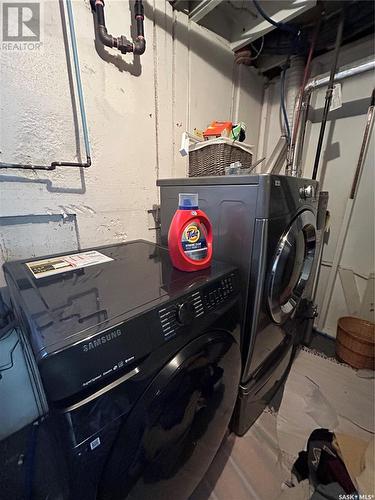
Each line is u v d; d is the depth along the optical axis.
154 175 1.43
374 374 1.54
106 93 1.14
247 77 1.92
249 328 0.97
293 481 0.95
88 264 0.87
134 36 1.17
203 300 0.67
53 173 1.03
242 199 0.93
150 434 0.52
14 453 0.90
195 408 0.63
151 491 0.58
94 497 0.46
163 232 1.35
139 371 0.50
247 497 0.90
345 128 1.80
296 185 1.06
